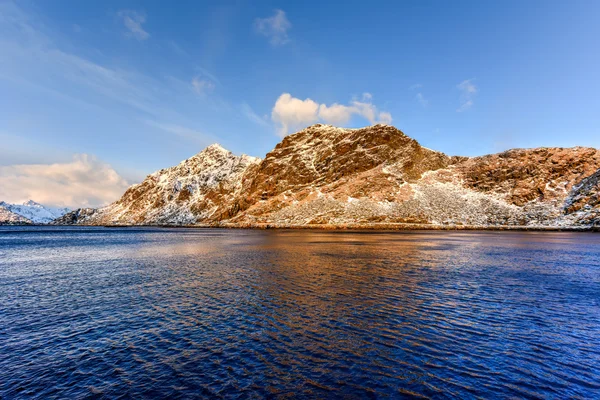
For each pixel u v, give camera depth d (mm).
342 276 28219
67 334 15445
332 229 127312
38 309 19516
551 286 24312
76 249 58750
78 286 25766
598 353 12875
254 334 14984
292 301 20328
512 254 43906
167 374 11430
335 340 14180
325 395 9898
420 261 37312
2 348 13883
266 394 10016
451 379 10859
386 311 18172
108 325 16578
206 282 26422
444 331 15180
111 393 10266
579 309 18641
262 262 37531
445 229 116125
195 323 16625
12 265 38125
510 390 10203
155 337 14883
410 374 11203
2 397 10102
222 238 88375
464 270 31172
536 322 16438
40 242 78125
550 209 115250
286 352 13023
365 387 10352
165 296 22141
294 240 73438
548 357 12531
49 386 10766
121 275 30484
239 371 11539
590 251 47406
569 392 10102
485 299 20641
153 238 93375
